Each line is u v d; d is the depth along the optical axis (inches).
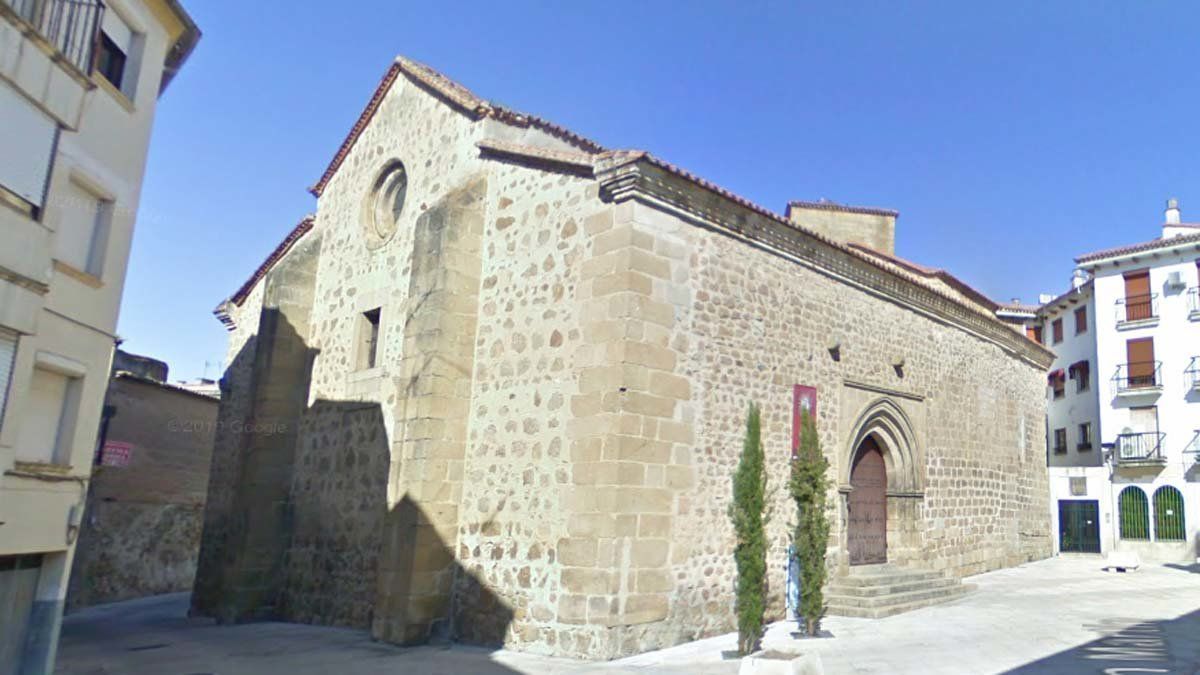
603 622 395.9
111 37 427.8
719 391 472.1
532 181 498.3
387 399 563.2
